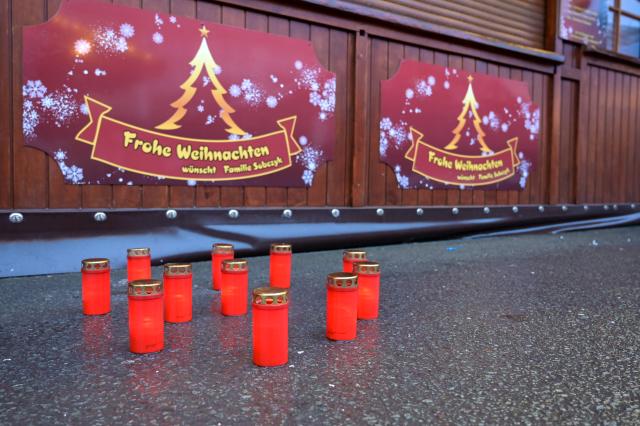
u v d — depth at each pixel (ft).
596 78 22.98
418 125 17.34
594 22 22.57
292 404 4.83
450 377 5.56
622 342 6.88
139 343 6.28
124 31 12.19
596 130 23.12
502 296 9.62
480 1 19.01
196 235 13.16
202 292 9.83
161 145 12.80
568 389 5.25
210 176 13.51
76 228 11.65
